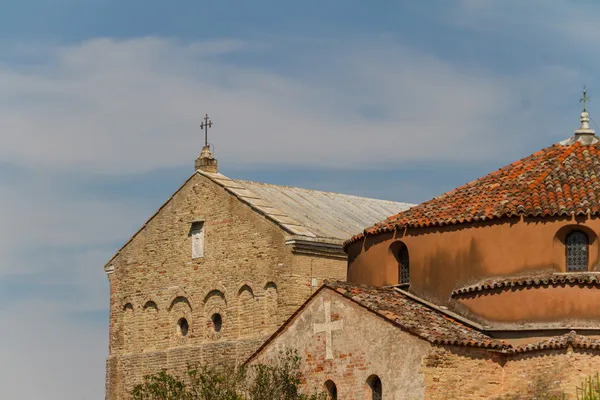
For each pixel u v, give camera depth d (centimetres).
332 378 5853
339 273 7588
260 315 7494
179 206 8069
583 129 6525
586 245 5822
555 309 5709
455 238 6047
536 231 5850
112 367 8250
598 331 5659
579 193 5938
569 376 5459
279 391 5909
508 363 5672
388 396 5634
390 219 6456
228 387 6044
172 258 8056
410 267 6191
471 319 5906
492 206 6016
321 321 5944
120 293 8312
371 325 5753
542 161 6369
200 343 7806
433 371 5519
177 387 6309
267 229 7544
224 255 7756
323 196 8494
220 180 7912
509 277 5853
